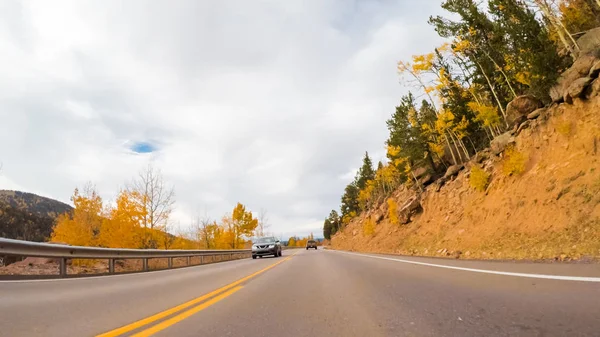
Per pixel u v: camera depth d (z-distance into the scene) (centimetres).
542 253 936
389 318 372
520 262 849
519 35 1934
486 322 322
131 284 823
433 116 3155
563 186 1202
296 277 912
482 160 2216
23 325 385
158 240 3016
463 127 2641
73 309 486
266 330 350
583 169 1172
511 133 1869
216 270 1308
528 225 1257
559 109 1484
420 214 2902
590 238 873
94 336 334
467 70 2731
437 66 2708
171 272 1277
